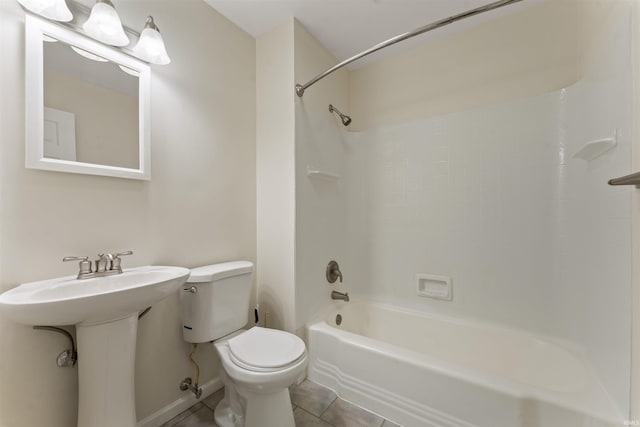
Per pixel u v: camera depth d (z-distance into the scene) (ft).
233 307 4.76
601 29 3.79
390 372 4.43
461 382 3.81
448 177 6.09
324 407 4.69
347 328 6.67
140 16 4.16
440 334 5.90
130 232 4.01
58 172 3.33
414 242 6.53
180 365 4.62
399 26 5.86
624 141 3.10
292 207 5.57
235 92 5.70
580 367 4.13
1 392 2.93
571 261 4.66
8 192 2.98
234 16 5.52
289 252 5.61
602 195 3.72
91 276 3.36
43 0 3.02
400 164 6.75
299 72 5.72
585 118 4.27
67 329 3.37
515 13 5.42
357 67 7.47
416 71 6.60
